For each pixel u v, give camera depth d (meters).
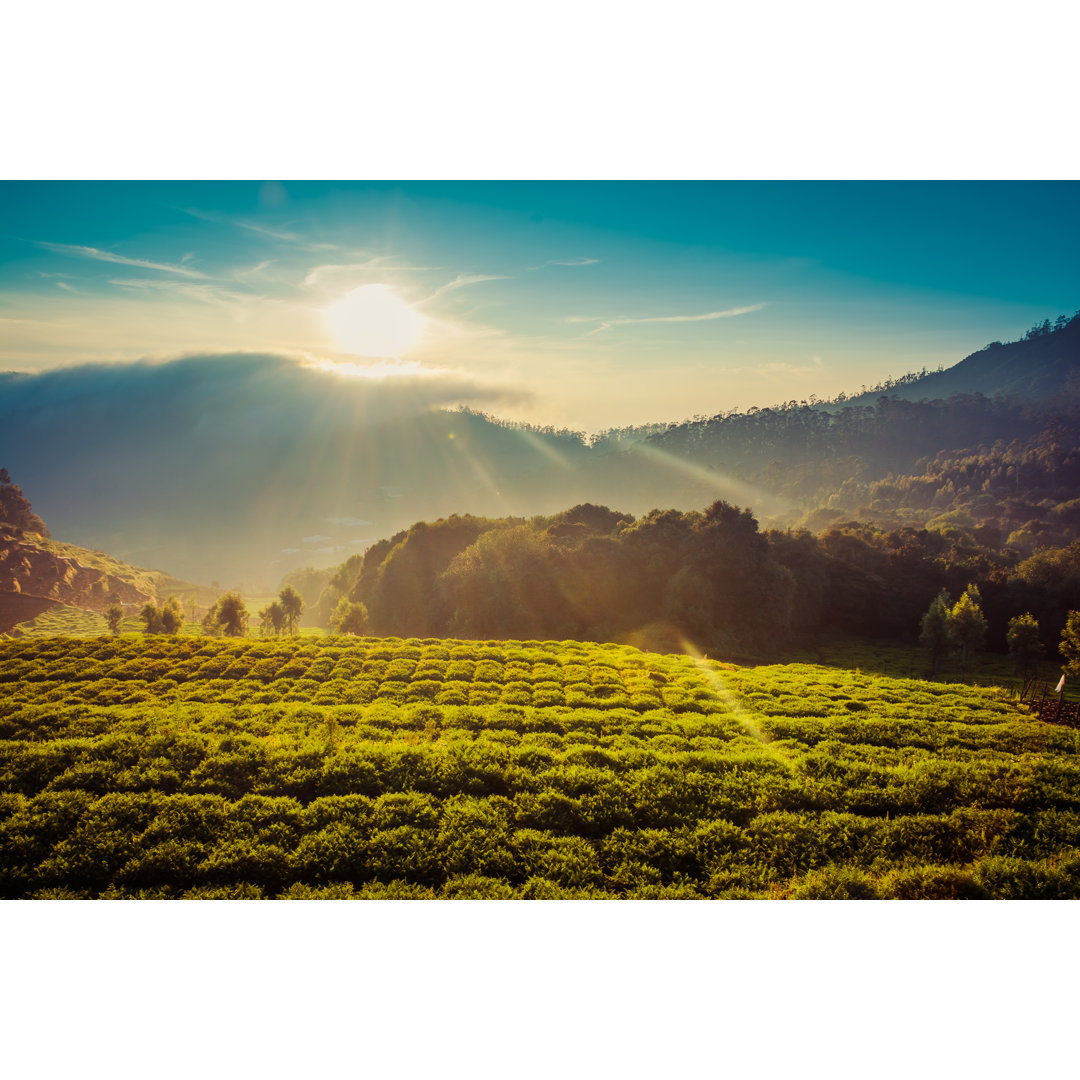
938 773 18.14
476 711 22.39
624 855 14.32
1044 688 42.44
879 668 50.91
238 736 19.12
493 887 13.10
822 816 15.96
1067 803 16.94
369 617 64.56
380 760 17.80
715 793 16.80
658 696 25.77
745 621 54.78
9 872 13.40
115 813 15.00
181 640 31.38
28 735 19.94
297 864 13.61
